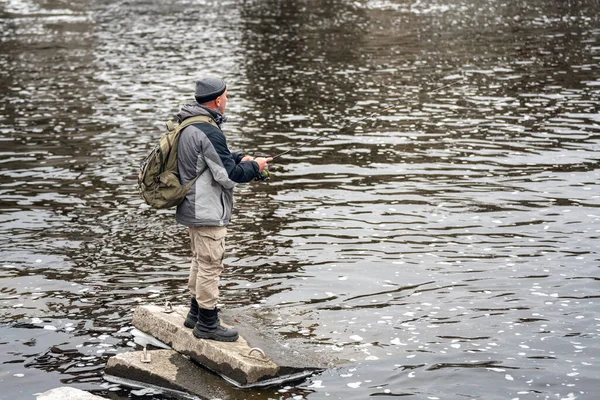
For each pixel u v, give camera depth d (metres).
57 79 21.36
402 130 15.63
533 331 7.55
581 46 24.36
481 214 10.88
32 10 35.75
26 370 6.99
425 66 21.88
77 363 7.11
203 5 37.06
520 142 14.56
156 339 7.43
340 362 6.99
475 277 8.83
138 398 6.57
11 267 9.30
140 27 30.53
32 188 12.48
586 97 17.94
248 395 6.49
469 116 16.56
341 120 16.47
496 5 35.41
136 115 17.34
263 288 8.65
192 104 6.95
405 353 7.18
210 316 7.05
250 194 12.04
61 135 15.77
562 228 10.25
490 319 7.82
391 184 12.37
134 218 11.10
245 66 22.58
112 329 7.73
